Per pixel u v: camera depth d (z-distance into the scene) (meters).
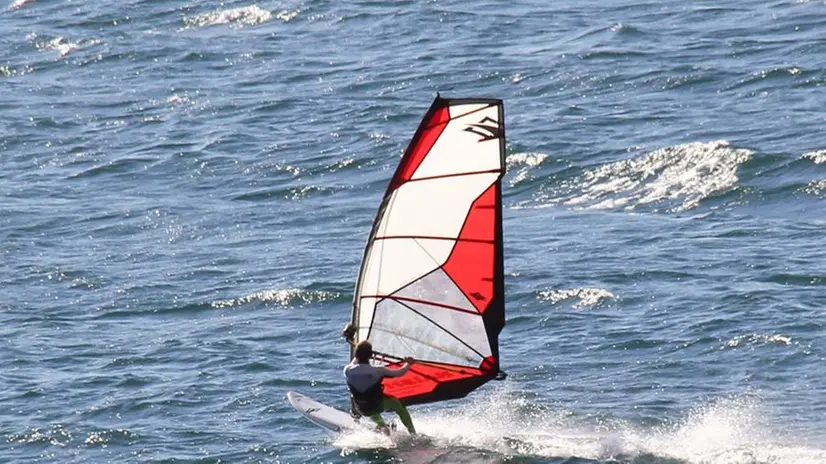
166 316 93.75
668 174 118.25
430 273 66.75
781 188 112.06
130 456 69.12
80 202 125.06
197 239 112.44
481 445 66.94
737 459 63.41
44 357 85.19
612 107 139.00
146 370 81.81
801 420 68.81
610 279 92.69
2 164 139.62
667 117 133.62
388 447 67.44
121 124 150.75
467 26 176.25
